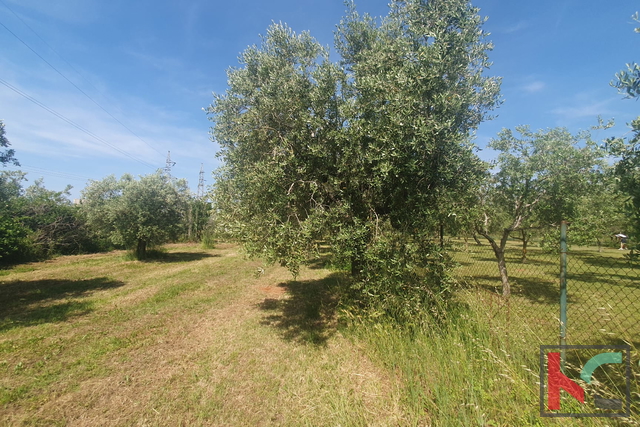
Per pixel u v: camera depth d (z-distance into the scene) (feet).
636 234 7.18
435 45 13.14
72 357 13.85
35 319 19.01
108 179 51.60
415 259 13.56
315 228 12.91
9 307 21.71
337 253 14.16
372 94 13.48
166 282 30.76
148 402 10.51
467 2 14.14
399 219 14.75
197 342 15.58
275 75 15.51
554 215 21.83
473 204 14.76
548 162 19.77
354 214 15.23
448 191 13.03
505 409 8.44
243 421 9.52
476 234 22.30
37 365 12.98
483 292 17.11
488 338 11.49
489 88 14.56
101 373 12.42
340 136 13.56
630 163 7.43
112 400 10.64
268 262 13.12
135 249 49.52
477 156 13.66
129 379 11.97
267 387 11.34
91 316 19.71
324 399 10.44
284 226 12.47
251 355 14.03
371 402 10.10
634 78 7.32
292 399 10.55
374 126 13.35
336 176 15.46
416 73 13.09
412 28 14.46
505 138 21.95
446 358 10.98
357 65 15.65
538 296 23.58
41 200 51.88
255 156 16.66
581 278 28.48
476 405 8.52
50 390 11.21
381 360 12.59
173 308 21.61
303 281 31.30
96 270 38.22
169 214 49.75
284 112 15.34
